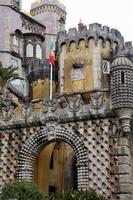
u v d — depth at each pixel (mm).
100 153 29391
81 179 29453
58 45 51000
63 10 78500
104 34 49594
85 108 30375
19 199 25406
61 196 26250
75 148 30141
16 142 31984
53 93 51281
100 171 29141
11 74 44125
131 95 28766
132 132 29844
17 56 63625
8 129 32406
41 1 76500
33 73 54375
